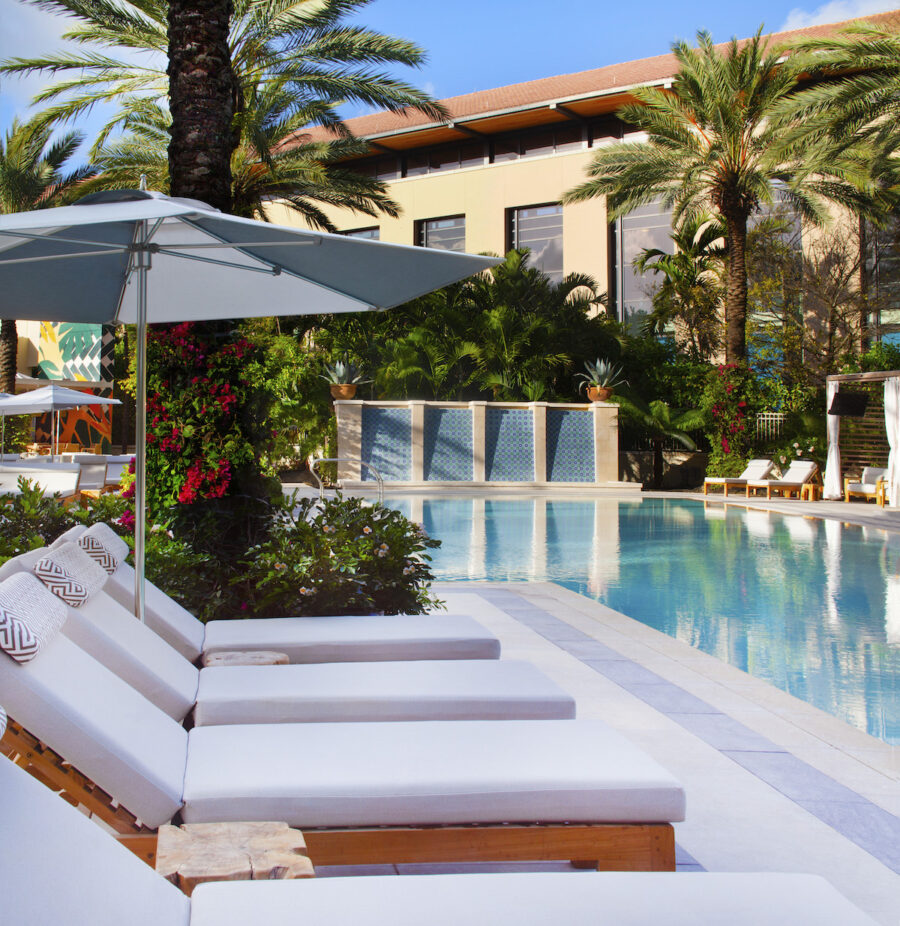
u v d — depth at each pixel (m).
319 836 2.26
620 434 26.73
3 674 2.11
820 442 23.28
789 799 3.38
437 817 2.30
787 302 26.47
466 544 12.72
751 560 11.20
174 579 5.21
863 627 7.28
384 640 4.03
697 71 21.55
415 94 17.59
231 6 6.06
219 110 5.92
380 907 1.63
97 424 27.77
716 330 26.81
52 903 1.33
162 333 5.59
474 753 2.53
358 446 23.00
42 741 2.16
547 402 24.33
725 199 22.34
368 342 25.41
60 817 1.50
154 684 2.87
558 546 12.50
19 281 4.46
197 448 5.56
